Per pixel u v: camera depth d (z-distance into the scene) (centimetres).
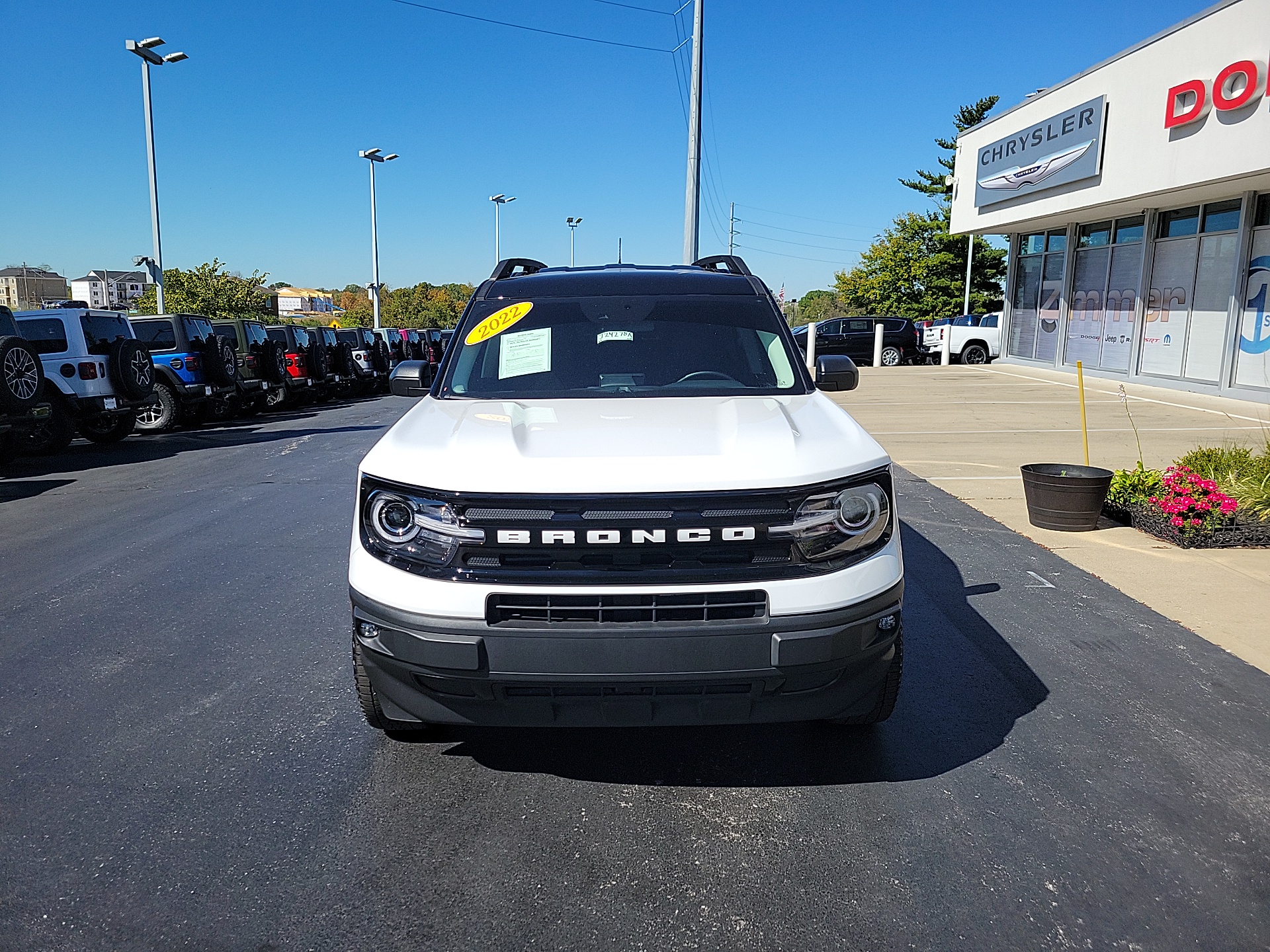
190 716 386
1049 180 1872
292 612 528
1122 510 715
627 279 456
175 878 272
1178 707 387
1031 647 457
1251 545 638
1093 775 330
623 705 284
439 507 278
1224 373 1590
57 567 636
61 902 261
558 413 341
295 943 244
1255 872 272
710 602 272
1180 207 1719
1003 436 1188
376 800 317
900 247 5319
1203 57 1423
